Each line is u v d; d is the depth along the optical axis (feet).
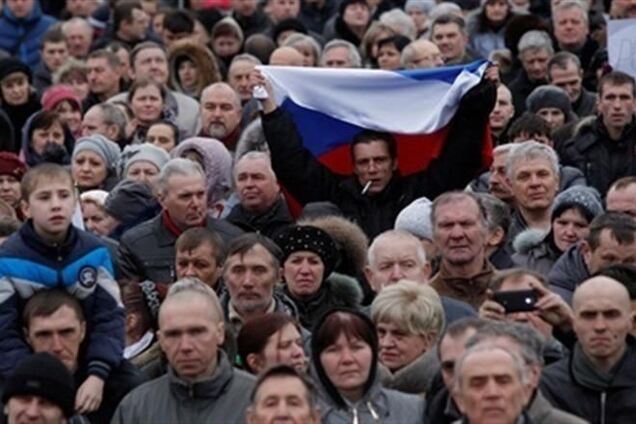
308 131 116.57
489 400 77.36
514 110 140.56
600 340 87.51
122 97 144.15
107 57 151.12
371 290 101.81
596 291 87.61
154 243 108.27
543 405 81.87
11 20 173.88
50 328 89.76
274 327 89.66
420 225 105.19
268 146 114.42
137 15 166.91
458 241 97.66
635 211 107.34
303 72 117.91
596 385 88.02
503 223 105.40
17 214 120.98
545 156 112.98
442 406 84.53
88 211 115.85
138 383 92.27
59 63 162.61
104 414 91.81
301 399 80.59
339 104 116.57
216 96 135.33
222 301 97.50
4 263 90.99
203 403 87.20
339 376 85.20
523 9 168.55
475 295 98.17
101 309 91.81
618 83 125.70
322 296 99.14
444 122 114.21
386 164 112.06
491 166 116.57
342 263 102.83
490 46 160.45
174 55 149.59
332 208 110.01
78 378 91.61
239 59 146.72
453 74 117.19
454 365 80.59
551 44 146.10
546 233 108.27
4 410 86.43
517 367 77.71
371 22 166.50
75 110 143.54
